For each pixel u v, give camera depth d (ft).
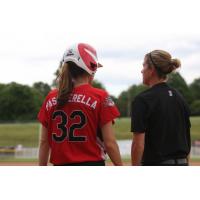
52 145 30.96
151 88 35.42
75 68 30.48
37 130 506.07
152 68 35.32
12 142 422.41
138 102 34.50
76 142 29.99
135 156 33.96
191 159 216.95
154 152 34.37
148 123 34.63
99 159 30.27
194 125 516.32
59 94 30.35
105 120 29.91
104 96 30.40
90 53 30.63
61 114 30.42
